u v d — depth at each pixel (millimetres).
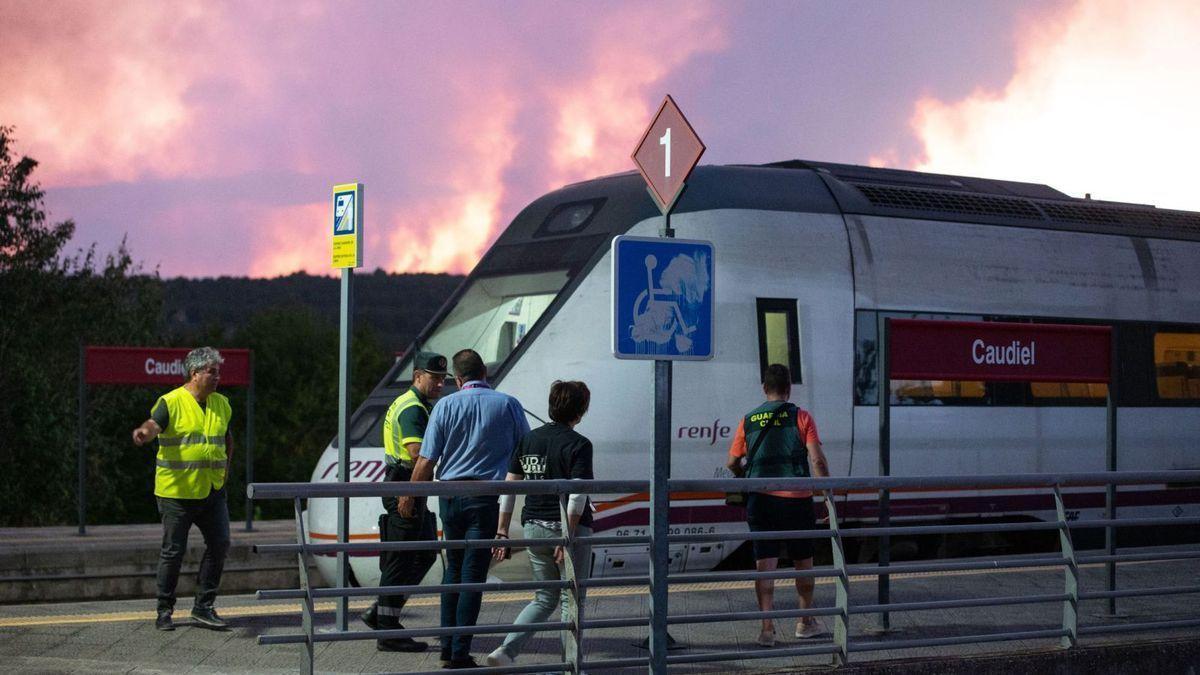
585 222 11352
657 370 6199
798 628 7719
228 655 7402
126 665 7047
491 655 6723
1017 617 8547
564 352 10711
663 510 6328
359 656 7434
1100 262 13664
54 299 42531
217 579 8250
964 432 12344
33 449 37500
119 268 44188
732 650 7426
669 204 6707
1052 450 12906
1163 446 13805
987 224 13016
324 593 5777
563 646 6430
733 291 11250
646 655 7277
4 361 37906
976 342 8422
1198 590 8227
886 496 7945
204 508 8211
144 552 12766
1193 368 14156
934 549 12930
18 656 7316
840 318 11773
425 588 6000
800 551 7734
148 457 55188
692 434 10938
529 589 6258
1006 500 12656
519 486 6137
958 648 7676
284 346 80688
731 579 6645
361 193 8078
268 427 78250
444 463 7391
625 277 6012
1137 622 8484
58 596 12398
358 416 11211
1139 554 8070
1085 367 8844
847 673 7008
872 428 11867
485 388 7504
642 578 6496
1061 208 13875
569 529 6371
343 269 8156
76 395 40781
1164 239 14305
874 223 12258
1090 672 7680
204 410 8250
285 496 5637
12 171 42219
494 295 11484
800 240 11734
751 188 11797
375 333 86188
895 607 7156
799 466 7785
